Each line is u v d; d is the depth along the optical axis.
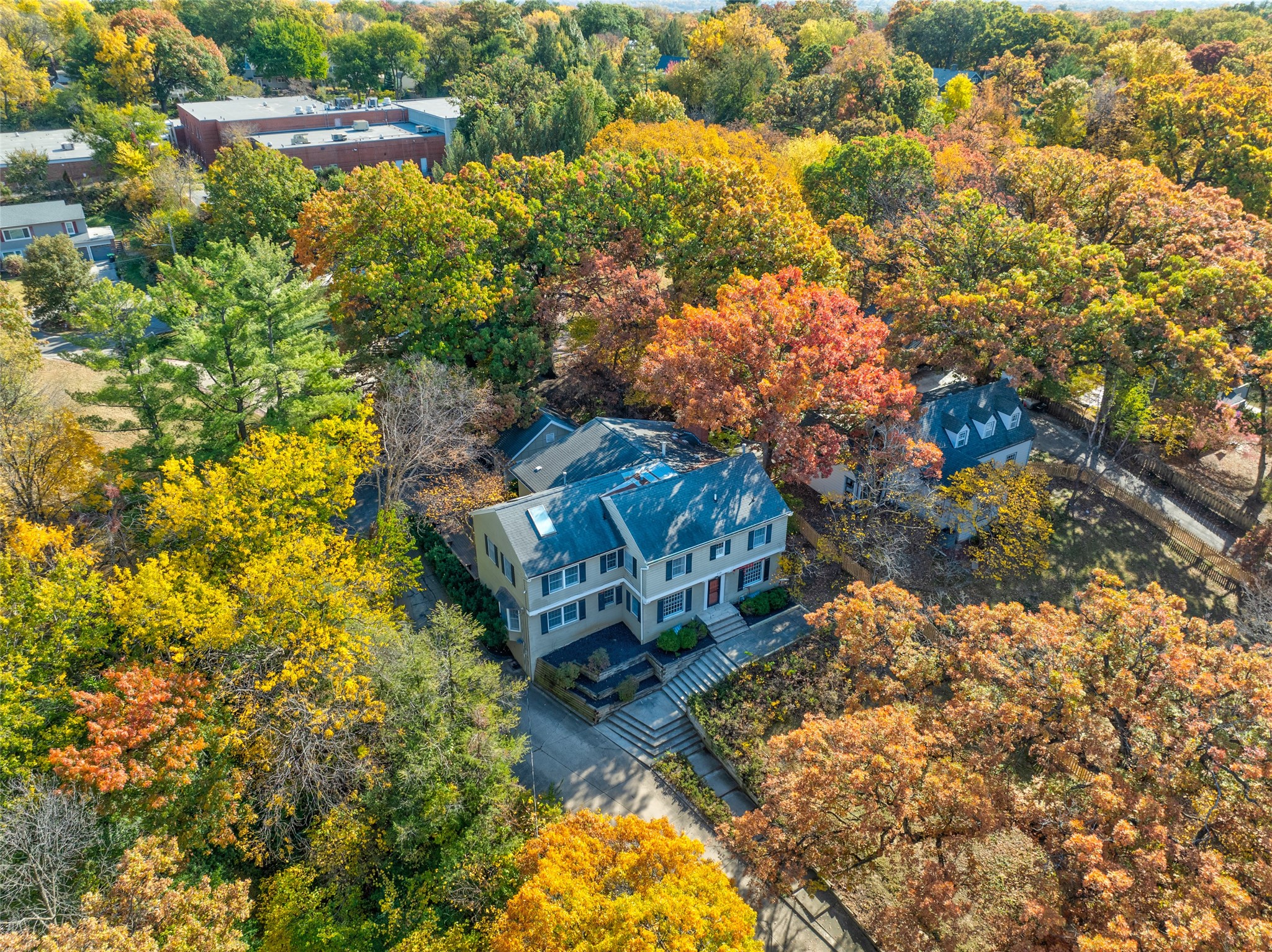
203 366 38.28
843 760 23.22
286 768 25.89
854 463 38.25
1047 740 23.53
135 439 47.88
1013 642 25.20
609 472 38.81
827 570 38.81
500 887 24.86
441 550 40.94
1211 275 39.66
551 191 51.34
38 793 22.23
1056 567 38.09
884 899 26.81
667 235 49.47
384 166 49.03
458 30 123.88
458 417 40.41
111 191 86.62
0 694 24.56
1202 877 18.36
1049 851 22.23
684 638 35.59
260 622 27.70
